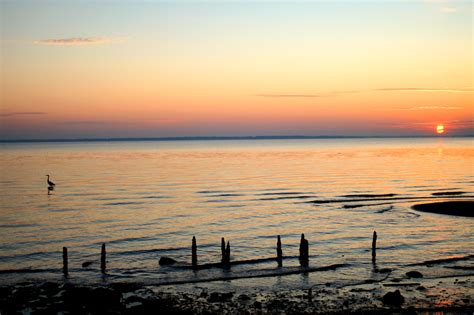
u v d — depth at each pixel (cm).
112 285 3369
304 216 6322
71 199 8156
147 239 4969
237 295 3131
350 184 10238
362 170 13962
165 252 4378
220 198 8219
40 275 3650
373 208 6862
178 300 3017
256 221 6000
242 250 4441
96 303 2923
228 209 7019
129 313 2770
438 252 4253
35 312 2762
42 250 4472
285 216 6350
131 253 4347
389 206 7006
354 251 4328
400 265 3838
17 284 3400
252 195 8581
